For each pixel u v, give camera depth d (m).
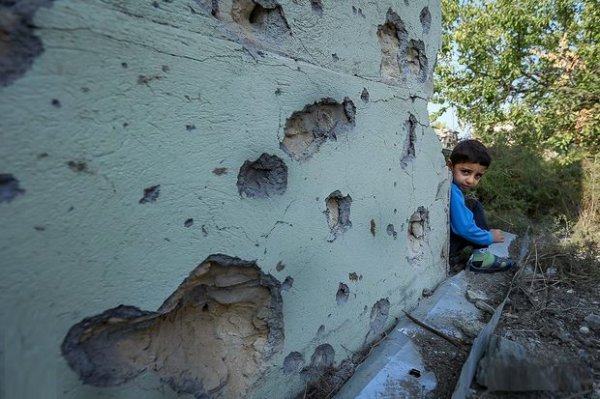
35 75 0.57
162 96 0.72
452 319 1.56
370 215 1.34
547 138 4.51
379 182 1.37
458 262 2.23
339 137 1.17
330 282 1.18
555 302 1.70
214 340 0.97
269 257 0.98
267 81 0.91
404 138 1.51
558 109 4.44
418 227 1.73
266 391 1.03
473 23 5.46
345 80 1.17
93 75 0.62
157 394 0.79
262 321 1.02
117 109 0.66
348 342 1.29
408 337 1.44
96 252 0.66
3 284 0.56
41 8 0.57
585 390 1.14
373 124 1.31
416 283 1.68
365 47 1.25
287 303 1.05
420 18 1.55
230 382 0.95
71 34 0.60
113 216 0.67
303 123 1.07
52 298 0.61
